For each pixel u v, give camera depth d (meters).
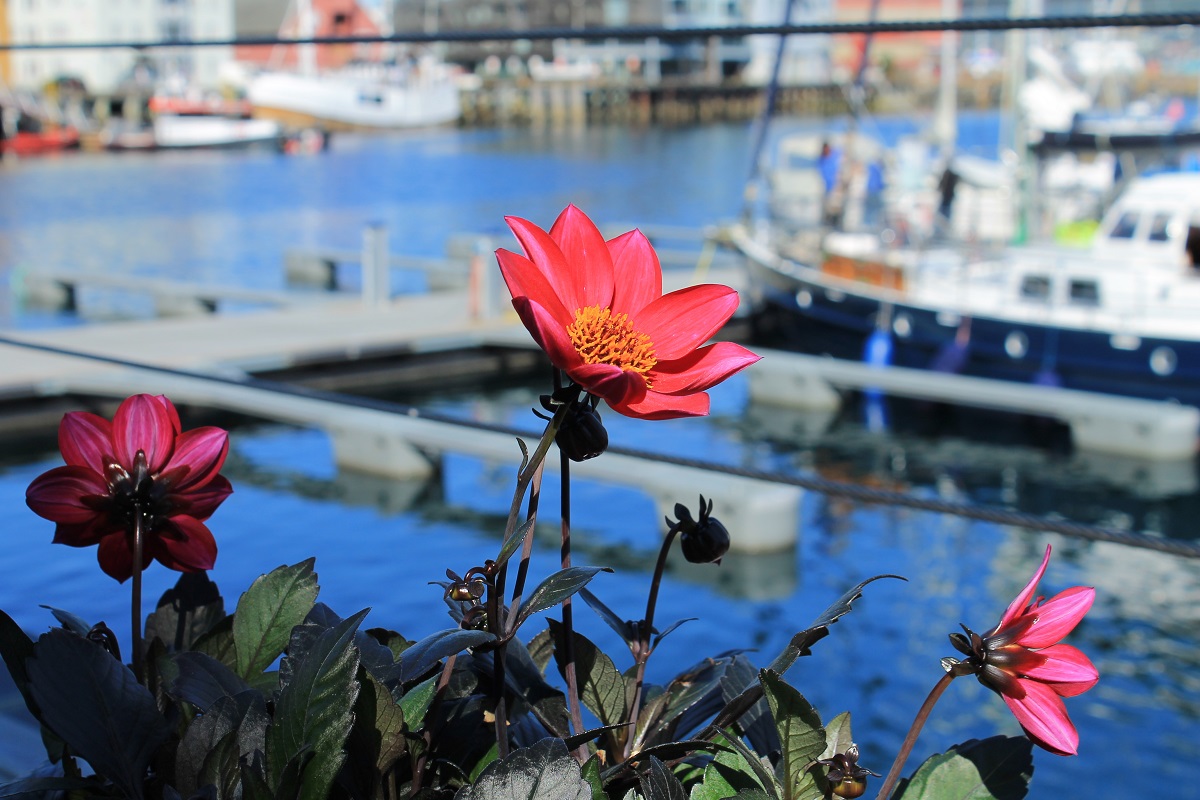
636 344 1.11
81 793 1.29
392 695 1.13
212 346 16.05
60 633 1.18
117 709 1.18
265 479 12.38
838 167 19.52
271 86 74.31
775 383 16.06
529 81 89.00
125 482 1.29
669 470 11.06
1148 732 7.18
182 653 1.27
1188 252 15.29
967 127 56.56
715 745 1.15
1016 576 9.92
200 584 1.46
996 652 1.06
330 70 79.94
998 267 16.78
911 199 19.44
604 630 8.23
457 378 16.98
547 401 1.11
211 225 35.69
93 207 40.19
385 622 8.47
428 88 79.12
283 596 1.32
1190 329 15.09
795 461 14.02
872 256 17.59
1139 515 12.53
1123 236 15.62
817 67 87.62
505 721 1.19
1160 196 15.41
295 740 1.02
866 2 55.19
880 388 15.40
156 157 61.78
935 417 15.74
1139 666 8.25
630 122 91.00
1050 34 20.47
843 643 8.37
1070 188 18.58
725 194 41.81
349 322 18.12
